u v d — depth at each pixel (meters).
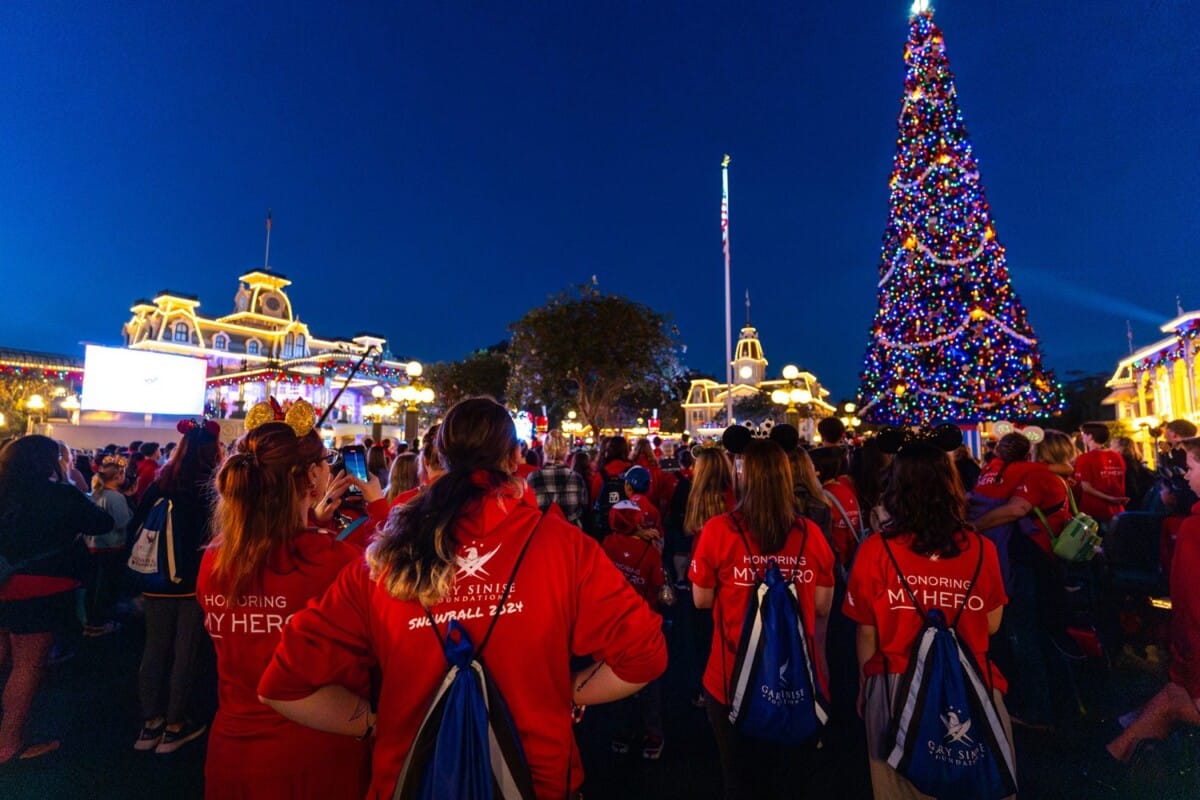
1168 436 6.02
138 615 6.42
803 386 13.68
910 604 2.32
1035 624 4.07
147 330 65.50
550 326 20.84
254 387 38.28
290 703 1.45
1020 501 3.99
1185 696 2.44
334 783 1.98
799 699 2.54
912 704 2.18
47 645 3.81
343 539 2.92
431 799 1.25
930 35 19.52
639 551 4.14
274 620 2.01
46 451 3.81
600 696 1.57
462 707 1.31
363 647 1.49
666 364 21.80
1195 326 24.97
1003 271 18.33
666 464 11.90
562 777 1.41
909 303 19.11
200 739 4.09
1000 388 18.06
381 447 6.91
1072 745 3.80
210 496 3.85
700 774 3.73
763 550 2.80
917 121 19.22
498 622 1.40
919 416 18.83
